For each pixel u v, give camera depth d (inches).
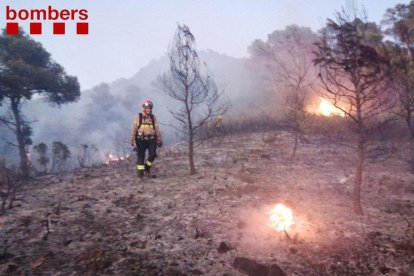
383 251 183.2
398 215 241.6
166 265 161.6
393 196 294.5
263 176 343.0
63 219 215.0
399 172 367.6
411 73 356.2
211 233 202.1
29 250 169.6
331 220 228.4
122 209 240.7
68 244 178.9
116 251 171.8
